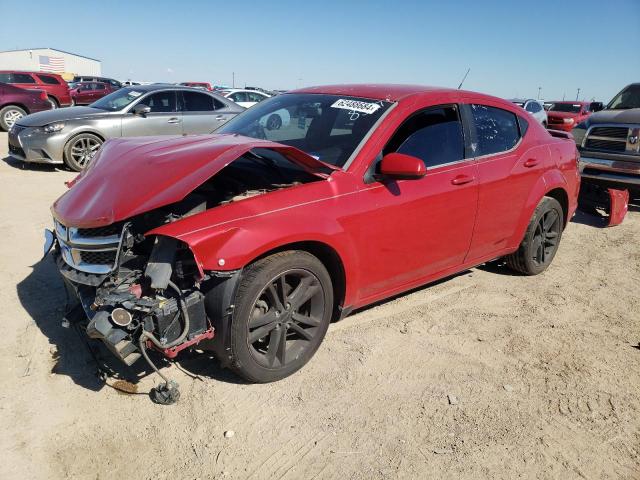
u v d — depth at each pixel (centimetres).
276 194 306
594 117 855
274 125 401
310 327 329
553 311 444
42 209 659
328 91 420
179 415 287
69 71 6631
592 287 504
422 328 399
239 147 307
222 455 261
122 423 278
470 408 307
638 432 295
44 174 904
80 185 316
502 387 330
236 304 281
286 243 294
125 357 266
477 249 435
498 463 267
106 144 378
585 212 821
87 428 273
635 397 327
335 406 302
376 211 339
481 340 387
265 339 326
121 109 963
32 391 299
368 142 348
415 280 394
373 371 338
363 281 350
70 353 338
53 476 243
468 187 399
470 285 490
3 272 454
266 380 312
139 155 326
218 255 270
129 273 277
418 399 313
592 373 352
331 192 322
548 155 487
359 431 283
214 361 338
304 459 262
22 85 1973
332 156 349
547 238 521
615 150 802
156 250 270
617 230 722
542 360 365
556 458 272
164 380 309
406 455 268
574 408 313
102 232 285
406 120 369
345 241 325
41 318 378
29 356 332
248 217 287
